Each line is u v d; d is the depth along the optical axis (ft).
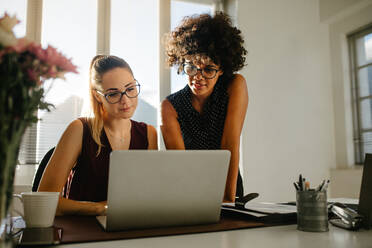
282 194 10.16
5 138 1.45
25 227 2.67
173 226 2.64
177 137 4.91
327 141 11.11
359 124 10.63
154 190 2.45
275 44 10.66
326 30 11.55
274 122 10.33
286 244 2.10
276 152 10.24
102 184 4.43
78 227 2.66
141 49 9.82
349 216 2.63
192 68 4.51
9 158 1.47
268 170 10.06
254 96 10.13
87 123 4.51
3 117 1.44
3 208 1.47
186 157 2.49
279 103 10.48
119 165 2.29
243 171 9.74
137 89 4.62
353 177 9.96
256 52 10.33
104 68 4.45
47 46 1.64
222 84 4.98
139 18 9.89
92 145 4.44
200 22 4.61
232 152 4.51
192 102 5.05
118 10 9.68
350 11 10.52
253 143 9.96
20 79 1.49
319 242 2.16
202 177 2.59
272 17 10.73
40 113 8.46
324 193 2.55
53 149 4.71
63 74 1.69
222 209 3.25
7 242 1.45
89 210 3.49
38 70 1.60
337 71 11.21
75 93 8.83
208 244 2.10
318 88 11.19
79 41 9.17
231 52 4.56
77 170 4.44
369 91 10.33
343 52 11.08
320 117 11.10
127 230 2.50
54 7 9.00
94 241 2.18
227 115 4.74
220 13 4.83
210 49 4.35
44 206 2.61
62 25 9.05
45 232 2.33
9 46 1.47
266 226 2.74
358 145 10.62
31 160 8.20
